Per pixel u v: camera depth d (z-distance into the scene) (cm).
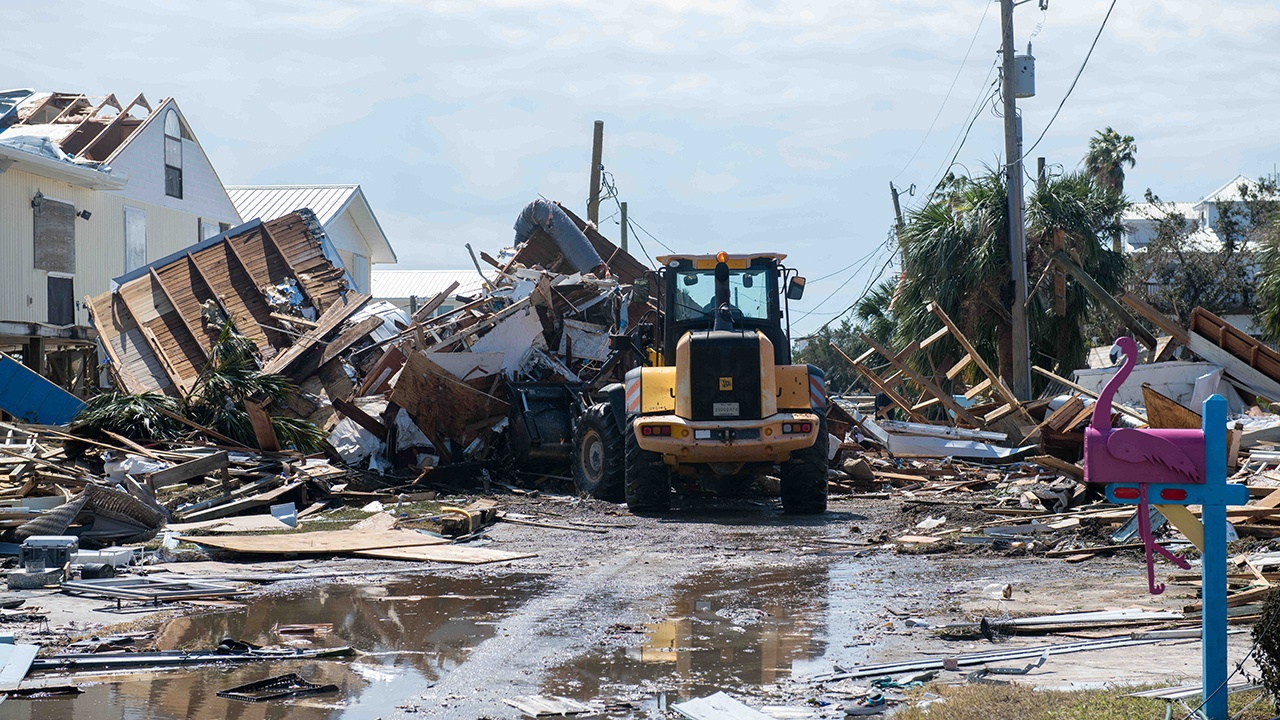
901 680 812
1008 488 2175
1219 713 652
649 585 1241
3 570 1320
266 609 1105
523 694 791
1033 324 3356
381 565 1383
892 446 2644
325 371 2677
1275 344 3856
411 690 802
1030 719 670
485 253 3081
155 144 3525
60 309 3061
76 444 1980
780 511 2005
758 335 1914
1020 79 2948
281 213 4606
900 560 1432
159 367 2673
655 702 769
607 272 3056
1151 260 5678
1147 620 975
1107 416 683
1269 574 1148
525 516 1864
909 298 3522
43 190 2977
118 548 1396
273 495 1828
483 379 2403
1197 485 661
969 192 3375
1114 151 6241
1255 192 5700
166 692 795
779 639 965
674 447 1872
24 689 789
